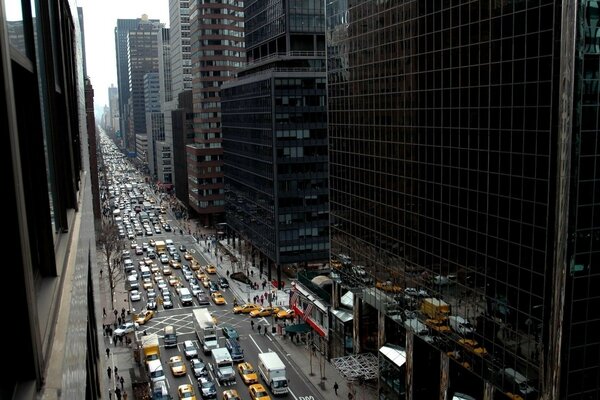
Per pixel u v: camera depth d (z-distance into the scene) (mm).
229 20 181625
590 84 37219
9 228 5855
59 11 17500
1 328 5969
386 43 61688
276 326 95125
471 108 47344
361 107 69062
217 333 92250
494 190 44875
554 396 39656
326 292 84625
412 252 58812
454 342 51812
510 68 42312
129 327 93688
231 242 159125
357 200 72062
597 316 39781
